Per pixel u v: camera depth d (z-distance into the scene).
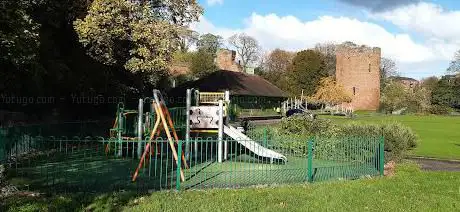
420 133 34.34
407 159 18.91
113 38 23.81
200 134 18.22
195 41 71.19
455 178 13.57
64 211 8.05
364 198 10.01
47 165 12.93
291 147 17.05
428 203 9.80
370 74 87.62
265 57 103.88
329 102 80.25
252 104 52.69
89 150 17.39
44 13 22.69
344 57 88.88
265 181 11.76
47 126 19.41
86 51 24.59
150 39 23.89
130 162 14.56
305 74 89.38
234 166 14.27
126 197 9.23
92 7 22.80
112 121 24.30
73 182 10.72
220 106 15.91
